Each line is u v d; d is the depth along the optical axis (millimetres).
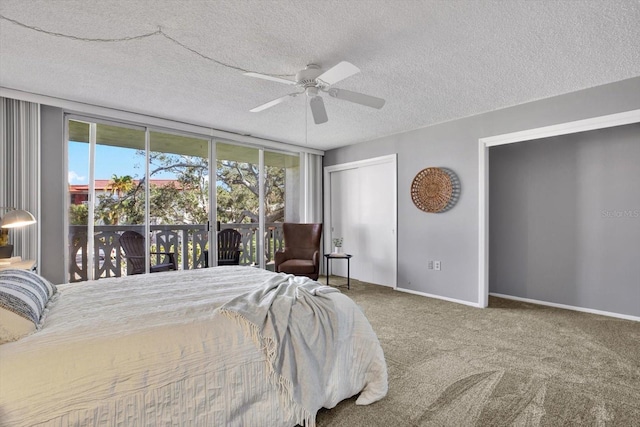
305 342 1607
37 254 3088
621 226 3381
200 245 4309
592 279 3559
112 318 1409
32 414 994
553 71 2625
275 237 5184
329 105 3408
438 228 4152
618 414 1681
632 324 3117
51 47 2227
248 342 1455
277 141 5090
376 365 1828
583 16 1885
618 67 2562
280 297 1731
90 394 1087
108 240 3596
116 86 2908
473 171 3803
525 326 3061
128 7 1792
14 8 1791
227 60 2424
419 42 2176
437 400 1817
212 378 1331
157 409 1198
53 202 3221
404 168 4539
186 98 3205
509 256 4234
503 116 3545
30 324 1250
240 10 1825
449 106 3477
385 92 3068
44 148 3182
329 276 5637
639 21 1929
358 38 2127
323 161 5832
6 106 2975
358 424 1610
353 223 5430
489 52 2312
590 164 3586
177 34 2068
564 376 2082
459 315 3416
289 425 1493
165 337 1295
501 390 1918
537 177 3979
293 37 2109
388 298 4137
